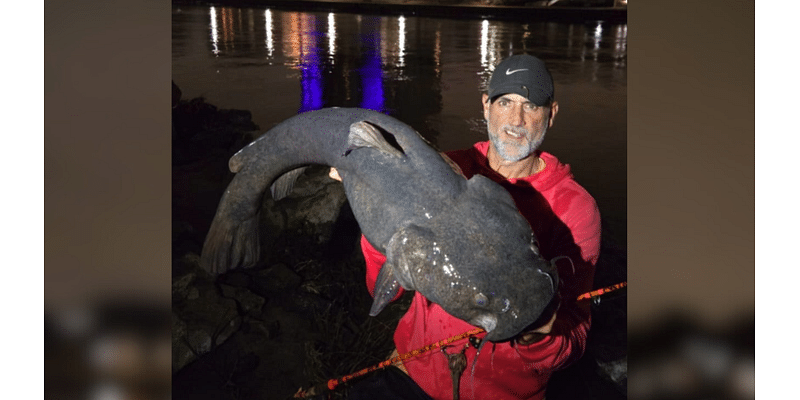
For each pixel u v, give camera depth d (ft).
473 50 46.39
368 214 6.57
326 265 14.11
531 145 7.75
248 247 8.86
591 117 27.66
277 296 12.87
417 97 30.55
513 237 6.07
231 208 8.50
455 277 5.85
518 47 48.60
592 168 21.04
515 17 69.92
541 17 70.03
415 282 6.05
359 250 14.69
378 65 39.11
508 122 7.68
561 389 10.24
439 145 23.21
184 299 12.03
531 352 7.33
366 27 59.31
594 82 35.60
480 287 5.80
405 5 73.56
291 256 14.43
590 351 11.19
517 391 8.05
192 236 14.46
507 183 8.14
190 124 22.81
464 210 6.19
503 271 5.86
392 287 6.51
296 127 7.70
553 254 7.87
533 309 5.85
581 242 7.79
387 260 6.41
